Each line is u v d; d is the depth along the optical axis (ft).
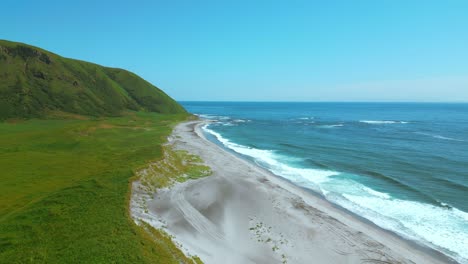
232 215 77.46
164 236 59.88
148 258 48.14
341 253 60.95
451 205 89.76
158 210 76.64
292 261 57.52
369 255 60.49
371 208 87.66
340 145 200.85
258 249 61.21
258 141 220.84
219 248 60.80
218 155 154.30
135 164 104.78
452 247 65.36
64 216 61.87
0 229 56.54
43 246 50.70
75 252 48.52
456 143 207.41
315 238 66.59
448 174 123.65
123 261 46.60
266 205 84.69
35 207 66.74
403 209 86.69
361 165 141.08
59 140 162.30
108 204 68.74
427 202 92.07
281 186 106.83
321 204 90.58
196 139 210.18
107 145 159.84
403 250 63.67
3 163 111.34
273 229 70.28
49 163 114.93
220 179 107.86
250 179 110.22
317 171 130.62
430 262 59.26
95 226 57.52
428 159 153.99
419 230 73.36
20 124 227.40
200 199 87.20
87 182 84.48
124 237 53.62
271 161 151.12
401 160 151.64
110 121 258.98
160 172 104.06
